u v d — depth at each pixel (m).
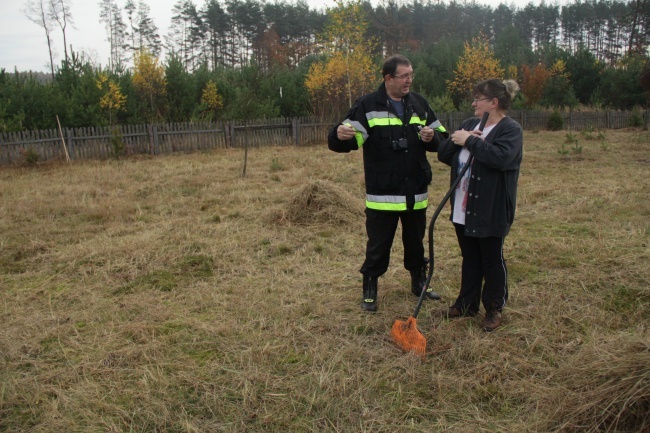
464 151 3.46
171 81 17.66
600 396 2.33
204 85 18.86
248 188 8.70
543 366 2.95
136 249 5.36
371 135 3.63
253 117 16.14
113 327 3.65
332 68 18.16
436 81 25.59
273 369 3.04
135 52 17.30
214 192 8.41
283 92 19.58
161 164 11.96
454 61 27.75
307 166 10.73
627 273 4.23
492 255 3.38
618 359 2.42
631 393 2.24
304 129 16.64
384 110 3.61
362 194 8.28
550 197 7.52
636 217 6.05
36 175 10.64
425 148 3.76
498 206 3.29
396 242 5.42
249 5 45.81
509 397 2.69
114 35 47.84
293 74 22.53
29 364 3.20
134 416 2.64
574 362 2.76
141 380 2.91
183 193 8.47
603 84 28.83
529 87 25.52
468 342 3.22
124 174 10.38
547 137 18.03
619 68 29.12
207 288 4.35
